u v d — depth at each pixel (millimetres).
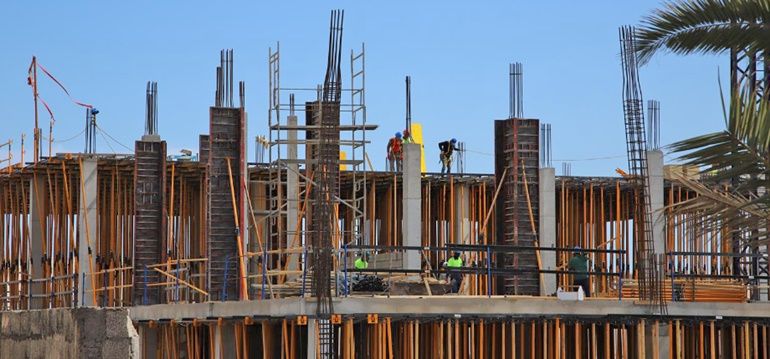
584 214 82938
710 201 30484
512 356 54250
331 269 54750
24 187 82625
